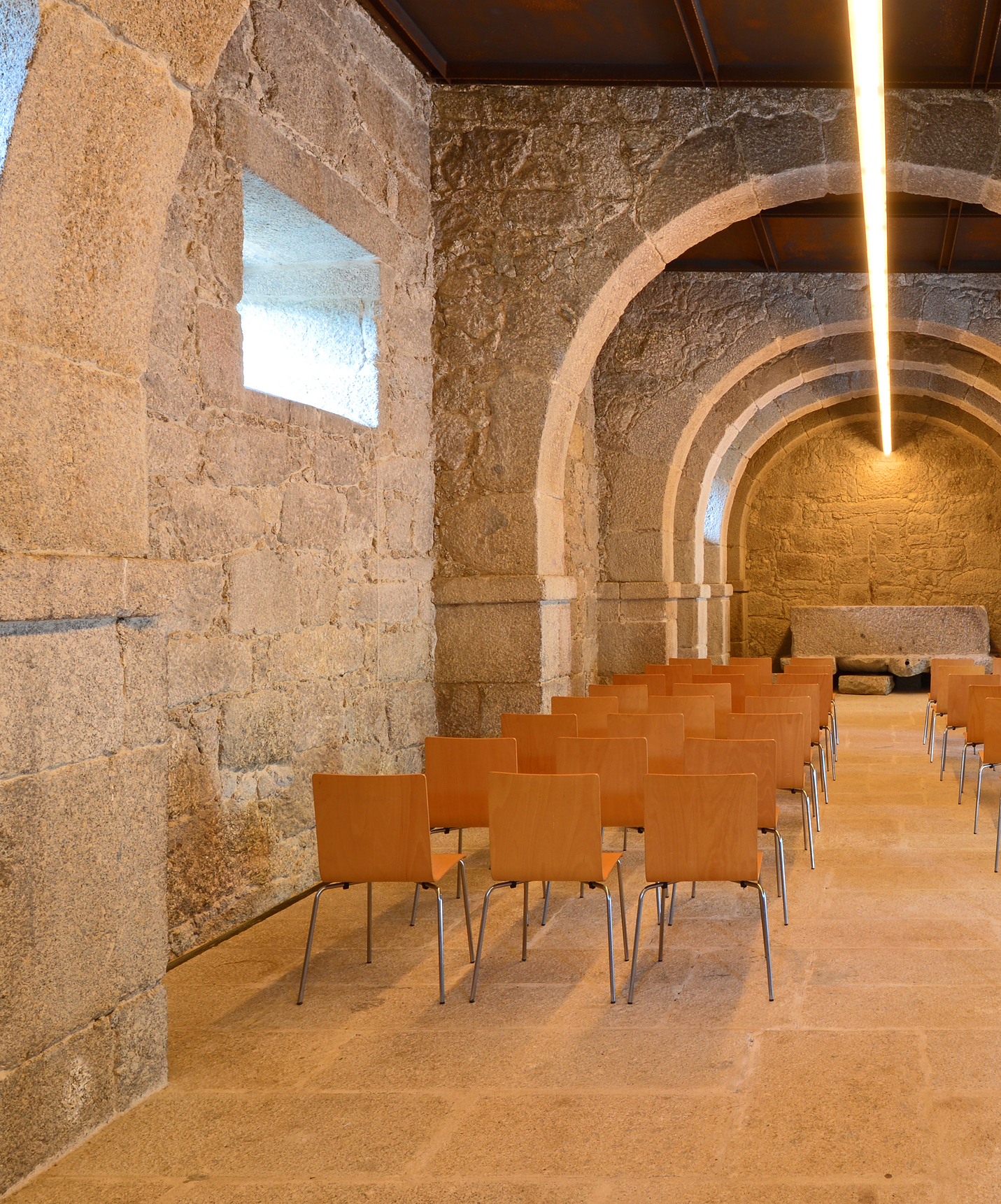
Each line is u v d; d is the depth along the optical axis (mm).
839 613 15883
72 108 2537
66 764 2701
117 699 2885
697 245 9461
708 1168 2551
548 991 3768
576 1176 2533
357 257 6105
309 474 5281
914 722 11594
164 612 3043
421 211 6824
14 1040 2543
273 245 5891
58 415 2623
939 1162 2549
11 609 2457
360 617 5883
